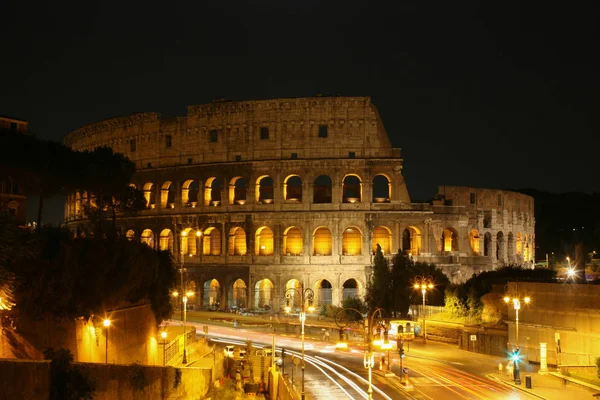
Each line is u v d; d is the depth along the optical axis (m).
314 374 87.06
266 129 155.38
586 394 73.94
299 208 151.62
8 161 91.88
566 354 87.38
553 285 95.00
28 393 43.88
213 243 162.38
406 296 133.00
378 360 97.75
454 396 74.12
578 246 175.62
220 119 156.50
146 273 79.12
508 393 75.75
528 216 191.25
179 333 97.44
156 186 162.50
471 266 160.88
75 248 64.50
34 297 58.16
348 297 138.75
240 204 154.00
